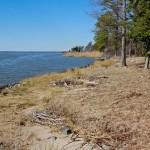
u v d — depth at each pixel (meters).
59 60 80.06
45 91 17.25
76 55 129.88
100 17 30.09
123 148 8.21
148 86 15.41
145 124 9.34
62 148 8.91
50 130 10.54
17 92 17.78
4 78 31.58
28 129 10.85
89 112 11.15
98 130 9.61
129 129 9.18
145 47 24.97
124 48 29.72
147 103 11.59
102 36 31.28
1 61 72.81
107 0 28.97
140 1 23.31
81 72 25.27
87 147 8.69
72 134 9.80
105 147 8.50
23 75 34.78
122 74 21.81
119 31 30.09
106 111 10.99
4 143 9.57
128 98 12.73
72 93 15.22
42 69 44.66
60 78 22.16
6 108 13.82
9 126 11.23
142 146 8.09
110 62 37.44
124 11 28.19
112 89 15.27
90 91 15.28
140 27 22.97
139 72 22.42
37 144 9.43
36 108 13.35
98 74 22.88
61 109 12.47
